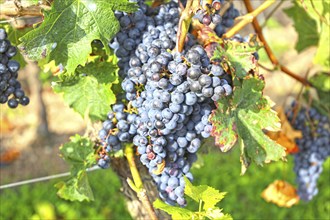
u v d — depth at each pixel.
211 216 0.68
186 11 0.70
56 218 2.79
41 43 0.69
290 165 2.88
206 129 0.72
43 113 3.46
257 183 2.88
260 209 2.70
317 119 1.10
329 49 1.04
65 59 0.69
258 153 0.75
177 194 0.75
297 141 1.12
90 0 0.69
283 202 1.12
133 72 0.72
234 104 0.73
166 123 0.69
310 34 1.13
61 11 0.69
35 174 3.20
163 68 0.69
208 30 0.77
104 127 0.77
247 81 0.74
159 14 0.77
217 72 0.68
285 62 3.62
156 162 0.72
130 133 0.76
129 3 0.71
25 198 2.89
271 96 2.91
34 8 0.74
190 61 0.67
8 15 0.73
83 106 0.78
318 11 0.95
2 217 2.79
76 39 0.70
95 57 0.78
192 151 0.73
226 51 0.75
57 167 3.26
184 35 0.71
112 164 0.90
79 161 0.83
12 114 3.44
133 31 0.75
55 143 3.47
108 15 0.70
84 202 2.83
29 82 3.52
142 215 0.91
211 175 2.87
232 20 0.87
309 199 1.19
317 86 1.08
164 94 0.68
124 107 0.77
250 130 0.75
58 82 0.79
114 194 2.88
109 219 2.75
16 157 3.28
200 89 0.67
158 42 0.73
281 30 3.88
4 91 0.75
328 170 2.92
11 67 0.74
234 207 2.72
